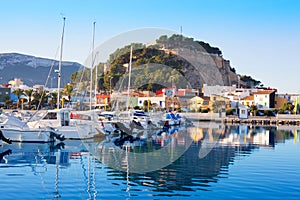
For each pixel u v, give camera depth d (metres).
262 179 11.90
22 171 13.08
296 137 29.69
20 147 20.56
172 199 9.48
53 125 23.80
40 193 9.98
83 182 11.12
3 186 10.77
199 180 11.54
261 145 22.61
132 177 11.70
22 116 27.69
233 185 11.03
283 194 10.18
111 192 10.02
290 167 14.18
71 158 16.23
